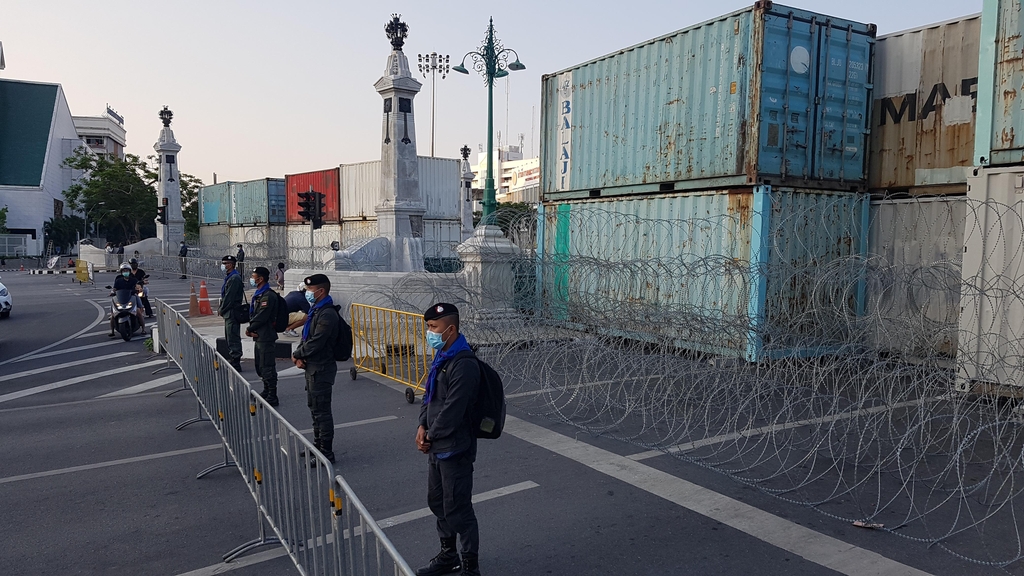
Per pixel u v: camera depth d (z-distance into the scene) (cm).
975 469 613
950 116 1023
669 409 767
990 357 743
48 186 7288
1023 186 777
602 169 1334
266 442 454
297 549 407
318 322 650
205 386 733
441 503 430
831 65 1085
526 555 463
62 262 5609
